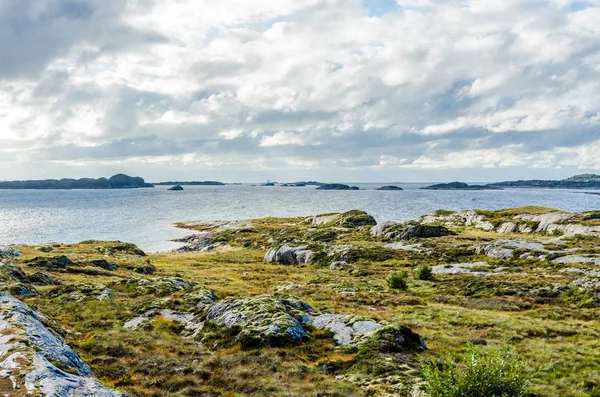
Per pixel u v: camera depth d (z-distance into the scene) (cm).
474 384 1246
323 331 2481
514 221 10106
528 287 4169
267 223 14475
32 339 1392
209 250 10556
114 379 1702
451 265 5981
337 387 1655
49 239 12694
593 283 3753
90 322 2598
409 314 3259
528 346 2400
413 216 19200
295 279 5488
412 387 1605
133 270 5731
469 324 2923
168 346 2216
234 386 1703
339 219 12875
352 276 5781
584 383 1856
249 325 2444
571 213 9362
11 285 3362
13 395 938
